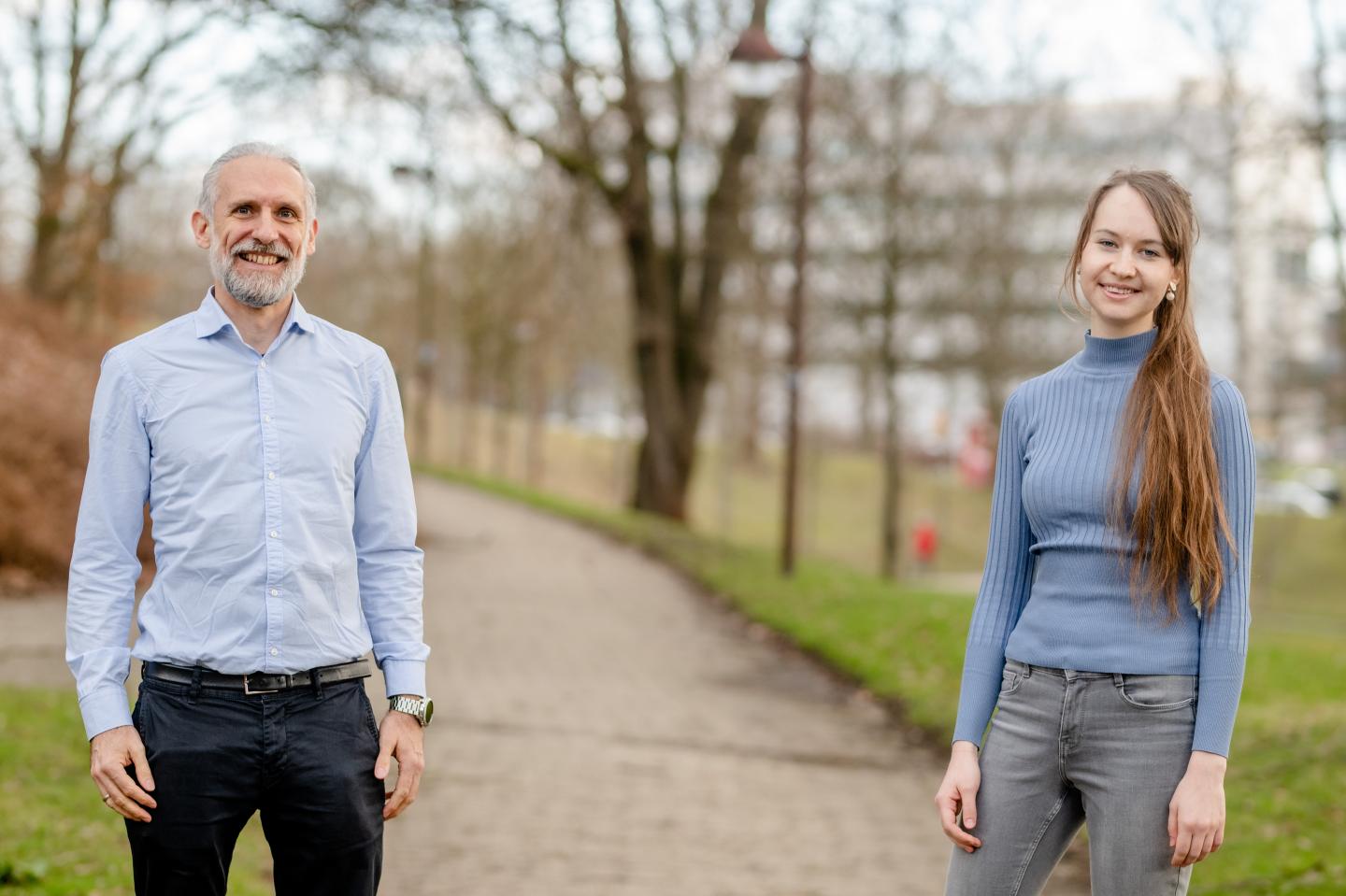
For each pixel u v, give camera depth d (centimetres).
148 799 301
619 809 730
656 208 2730
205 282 3212
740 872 627
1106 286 316
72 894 509
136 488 314
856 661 1213
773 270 2530
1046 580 315
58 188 2156
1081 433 315
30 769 691
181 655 306
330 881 318
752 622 1495
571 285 3003
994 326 2544
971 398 3297
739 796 775
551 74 1775
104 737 301
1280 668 1277
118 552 313
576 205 2502
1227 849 654
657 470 2788
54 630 1184
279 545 309
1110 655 302
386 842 650
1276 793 757
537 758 840
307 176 329
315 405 319
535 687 1081
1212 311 3167
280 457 313
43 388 1656
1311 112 1708
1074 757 306
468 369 5312
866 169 2417
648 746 895
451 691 1044
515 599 1606
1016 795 311
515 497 3453
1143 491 300
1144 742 299
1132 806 298
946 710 1001
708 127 2583
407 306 4744
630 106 2323
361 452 330
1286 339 3241
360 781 316
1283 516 4566
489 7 1495
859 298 2494
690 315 2802
